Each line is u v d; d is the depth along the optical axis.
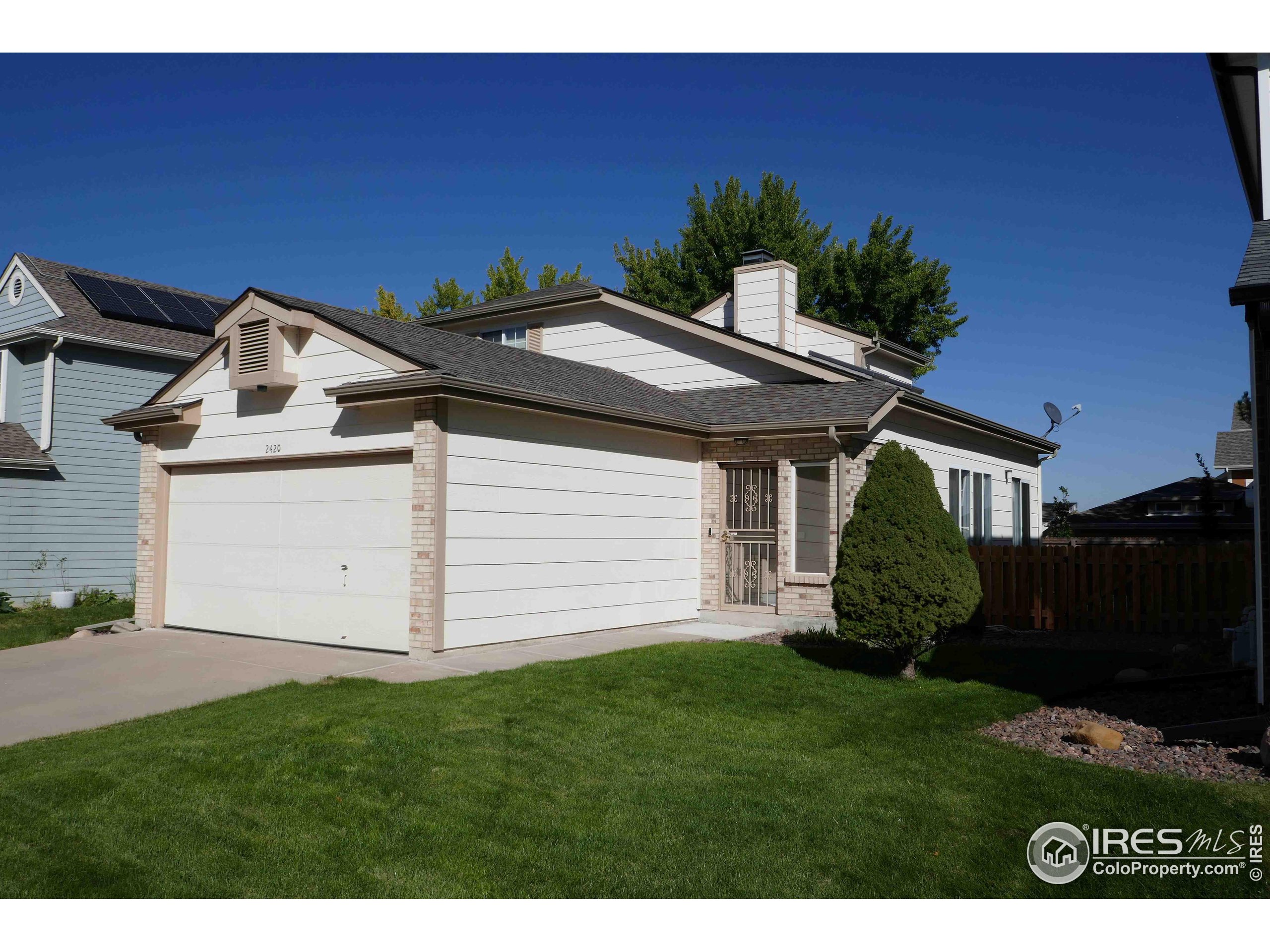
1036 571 13.72
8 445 18.14
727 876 4.86
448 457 10.12
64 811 5.62
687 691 8.80
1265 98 8.40
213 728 7.27
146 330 20.80
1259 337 7.45
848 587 9.81
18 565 17.94
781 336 17.19
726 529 14.15
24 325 20.95
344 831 5.37
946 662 10.77
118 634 12.97
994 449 18.72
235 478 12.66
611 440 12.59
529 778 6.25
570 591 11.80
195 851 5.11
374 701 8.04
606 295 17.09
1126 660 10.70
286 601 11.82
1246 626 9.46
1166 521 31.44
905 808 5.77
